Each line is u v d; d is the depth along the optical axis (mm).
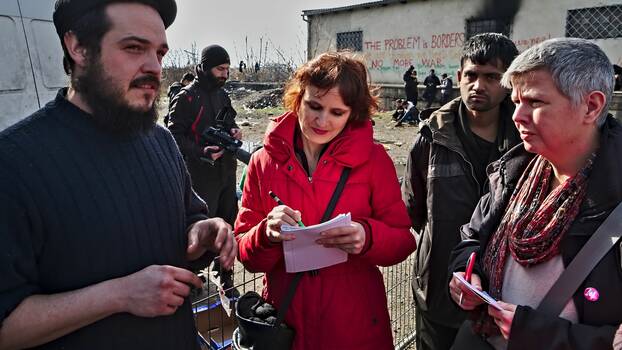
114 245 1333
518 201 1589
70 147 1312
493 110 2264
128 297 1252
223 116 4074
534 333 1337
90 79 1305
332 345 1878
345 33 21938
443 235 2271
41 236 1231
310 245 1761
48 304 1197
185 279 1317
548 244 1422
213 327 2771
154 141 1562
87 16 1272
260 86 25281
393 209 2006
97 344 1312
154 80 1376
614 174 1328
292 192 1934
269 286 2010
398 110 16078
